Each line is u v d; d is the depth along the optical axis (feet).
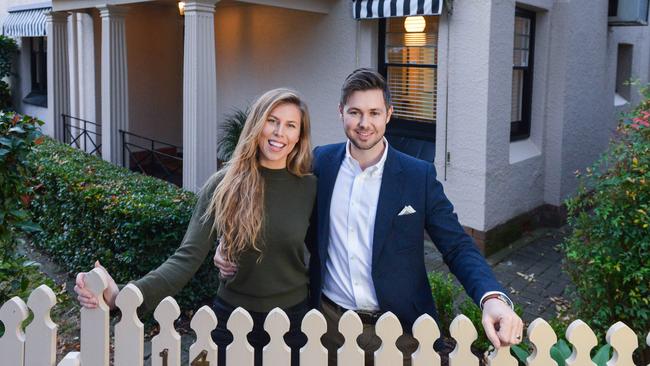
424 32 21.74
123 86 27.04
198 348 6.26
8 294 11.43
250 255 7.43
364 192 7.55
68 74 35.04
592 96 25.54
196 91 20.48
